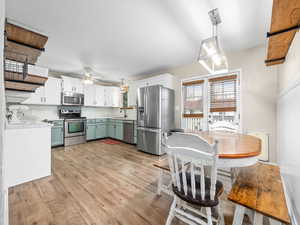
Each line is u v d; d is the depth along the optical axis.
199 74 3.38
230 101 2.88
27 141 2.10
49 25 1.94
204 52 1.74
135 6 1.59
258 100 2.56
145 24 1.92
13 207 1.55
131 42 2.42
